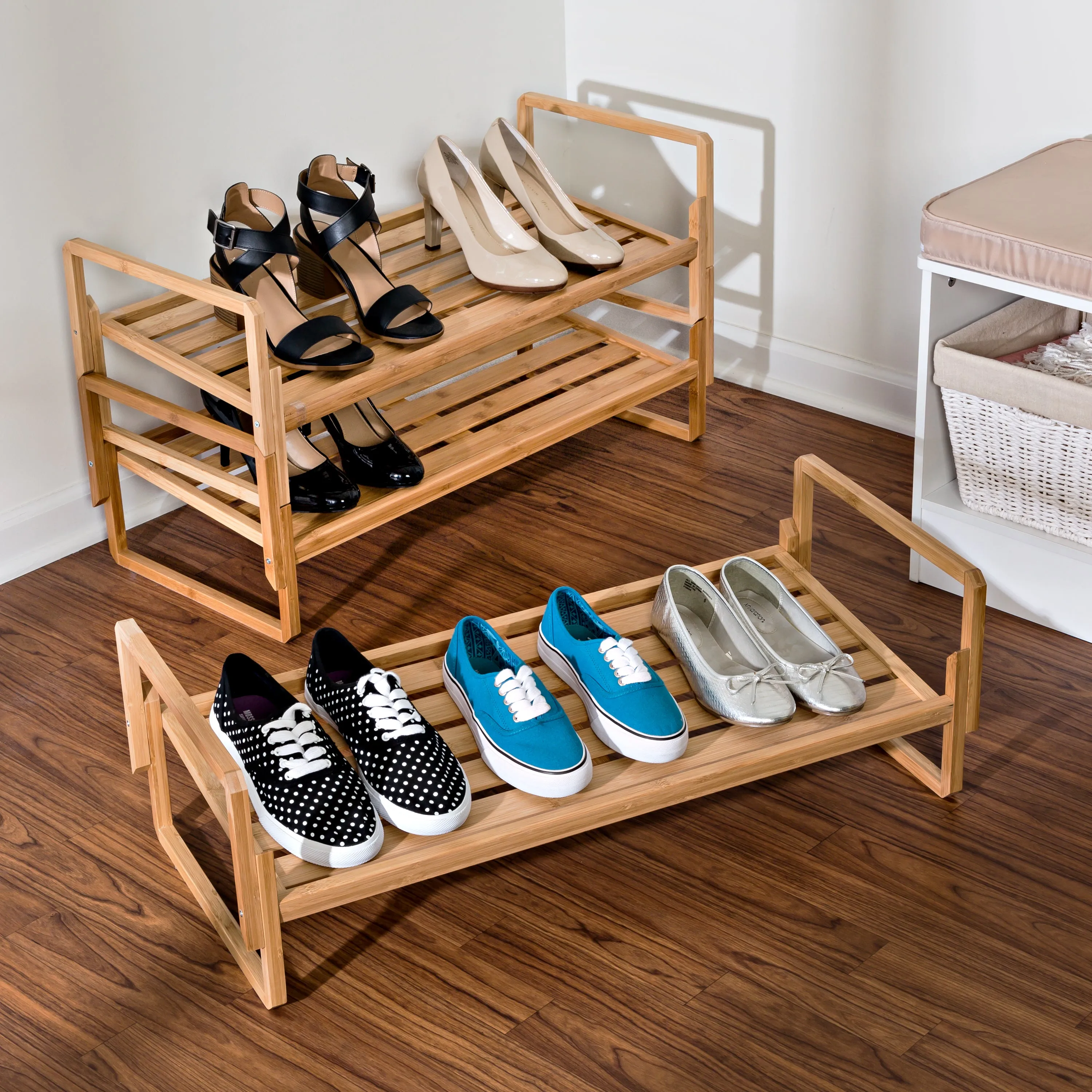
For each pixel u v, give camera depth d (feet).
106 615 6.70
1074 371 6.24
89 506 7.22
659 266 7.43
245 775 4.76
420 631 6.51
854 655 5.52
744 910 4.94
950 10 7.02
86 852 5.28
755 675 5.09
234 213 6.84
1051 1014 4.50
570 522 7.37
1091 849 5.17
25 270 6.55
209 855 5.24
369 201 6.82
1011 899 4.96
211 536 7.30
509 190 7.70
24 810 5.49
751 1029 4.48
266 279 6.84
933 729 5.84
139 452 6.64
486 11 8.13
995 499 6.35
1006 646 6.29
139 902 5.05
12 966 4.79
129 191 6.82
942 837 5.24
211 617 6.66
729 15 7.90
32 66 6.25
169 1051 4.46
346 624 6.58
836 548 7.07
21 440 6.84
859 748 5.18
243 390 5.95
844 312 8.17
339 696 4.95
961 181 7.37
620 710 4.94
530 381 7.63
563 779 4.70
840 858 5.16
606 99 8.73
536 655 5.56
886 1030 4.46
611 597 5.74
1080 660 6.18
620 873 5.12
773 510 7.41
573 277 7.38
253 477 6.92
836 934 4.83
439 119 8.14
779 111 7.93
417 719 4.82
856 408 8.30
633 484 7.72
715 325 8.85
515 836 4.62
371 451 6.69
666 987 4.64
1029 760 5.62
